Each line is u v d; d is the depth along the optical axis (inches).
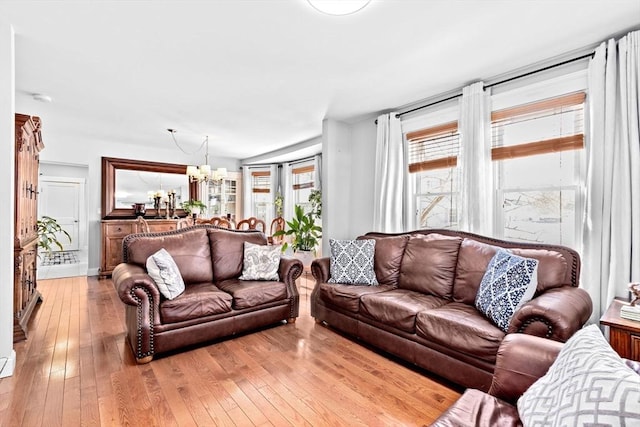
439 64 104.3
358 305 104.4
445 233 118.3
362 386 79.9
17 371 84.5
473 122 116.2
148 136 201.3
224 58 100.3
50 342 103.3
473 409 44.4
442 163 134.6
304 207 252.8
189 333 98.5
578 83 96.0
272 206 273.0
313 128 183.6
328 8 74.6
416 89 125.8
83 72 110.3
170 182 243.4
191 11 76.3
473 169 115.7
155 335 92.1
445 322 80.7
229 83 119.9
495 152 116.0
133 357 93.7
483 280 87.8
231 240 134.3
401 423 65.9
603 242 86.2
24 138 112.9
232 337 111.0
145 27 83.2
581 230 97.5
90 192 210.4
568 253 88.9
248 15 77.8
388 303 95.3
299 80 117.1
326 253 167.5
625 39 84.1
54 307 140.5
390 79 116.0
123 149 223.0
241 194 280.7
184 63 103.7
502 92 113.2
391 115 146.8
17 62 102.7
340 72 110.3
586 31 85.2
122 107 146.4
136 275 92.3
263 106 146.3
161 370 86.8
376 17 78.5
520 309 68.8
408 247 118.5
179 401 72.6
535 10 76.1
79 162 206.7
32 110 150.2
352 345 105.0
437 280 104.4
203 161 262.2
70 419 65.6
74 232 273.9
